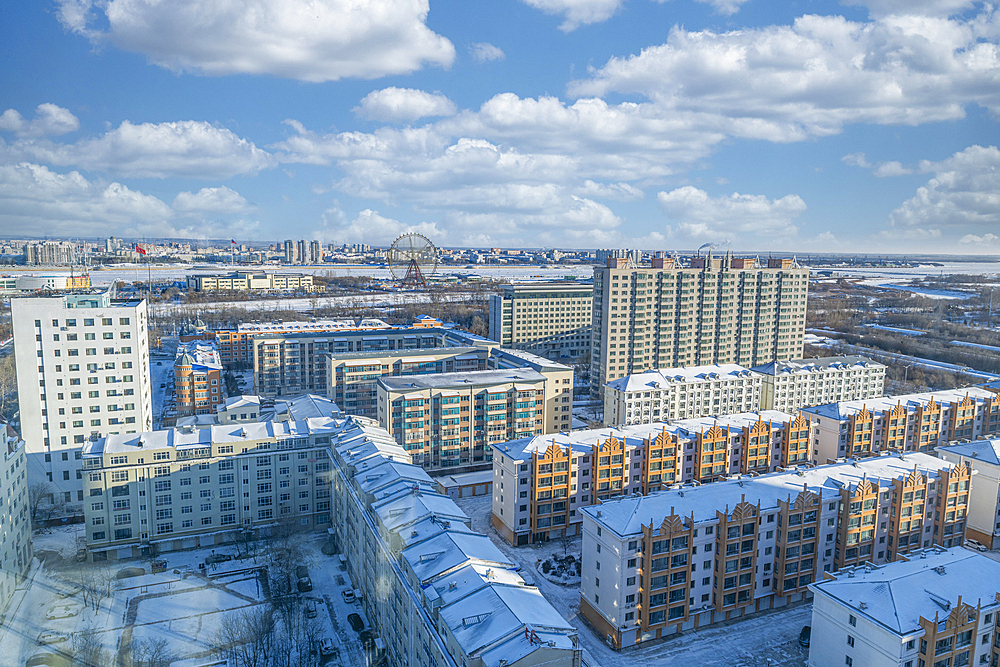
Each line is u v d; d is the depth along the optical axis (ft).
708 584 421.59
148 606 419.33
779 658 388.16
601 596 409.90
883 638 315.37
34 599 413.39
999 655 329.93
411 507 409.28
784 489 455.22
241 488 526.16
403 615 352.08
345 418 595.06
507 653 271.08
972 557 374.22
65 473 584.40
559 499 539.29
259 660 368.48
